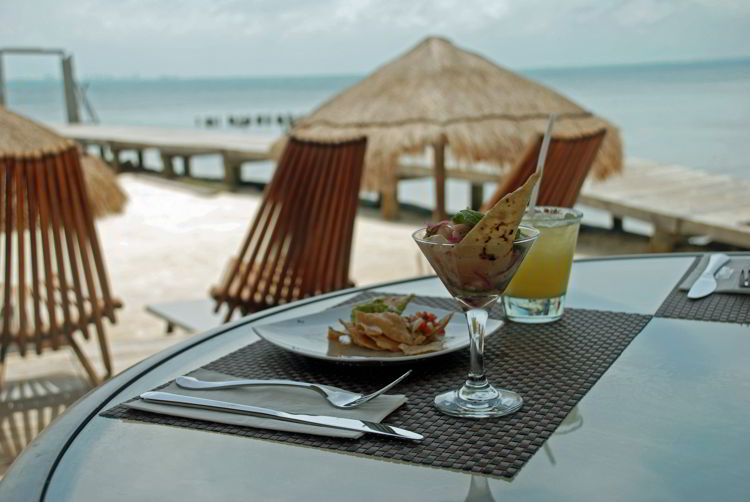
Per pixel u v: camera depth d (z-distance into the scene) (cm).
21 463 70
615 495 60
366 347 97
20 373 298
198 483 65
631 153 1335
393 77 362
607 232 652
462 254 74
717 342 96
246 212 760
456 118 334
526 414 76
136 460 70
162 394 83
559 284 108
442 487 62
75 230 242
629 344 96
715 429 71
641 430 71
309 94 7469
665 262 141
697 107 2491
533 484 62
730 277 122
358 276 505
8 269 235
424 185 968
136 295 461
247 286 254
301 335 103
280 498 62
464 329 104
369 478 64
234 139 1080
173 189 925
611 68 10694
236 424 76
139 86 13100
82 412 81
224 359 97
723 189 629
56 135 238
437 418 76
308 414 76
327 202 243
